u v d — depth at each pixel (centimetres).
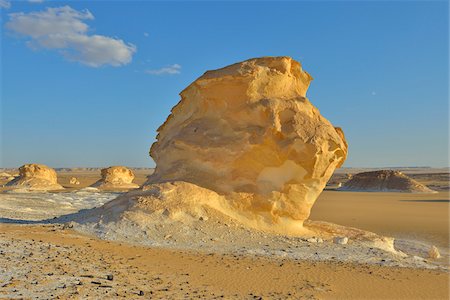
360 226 2700
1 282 778
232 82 1772
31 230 1439
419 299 927
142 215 1572
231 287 916
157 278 936
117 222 1541
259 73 1766
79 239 1336
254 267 1121
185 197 1653
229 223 1608
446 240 2252
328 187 7562
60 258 1014
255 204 1717
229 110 1792
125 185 4894
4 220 1816
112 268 978
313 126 1705
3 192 4103
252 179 1752
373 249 1534
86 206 2811
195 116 1891
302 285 972
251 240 1510
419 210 3681
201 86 1833
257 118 1748
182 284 905
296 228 1758
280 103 1742
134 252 1213
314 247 1482
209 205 1666
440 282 1091
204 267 1087
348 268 1191
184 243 1421
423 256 1822
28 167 4519
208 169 1780
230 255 1284
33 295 722
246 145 1722
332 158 1733
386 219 3052
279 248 1431
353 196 5444
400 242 2133
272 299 838
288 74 1838
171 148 1847
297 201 1752
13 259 951
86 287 794
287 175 1733
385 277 1107
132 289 818
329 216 3192
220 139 1770
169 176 1803
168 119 2042
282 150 1683
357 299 893
